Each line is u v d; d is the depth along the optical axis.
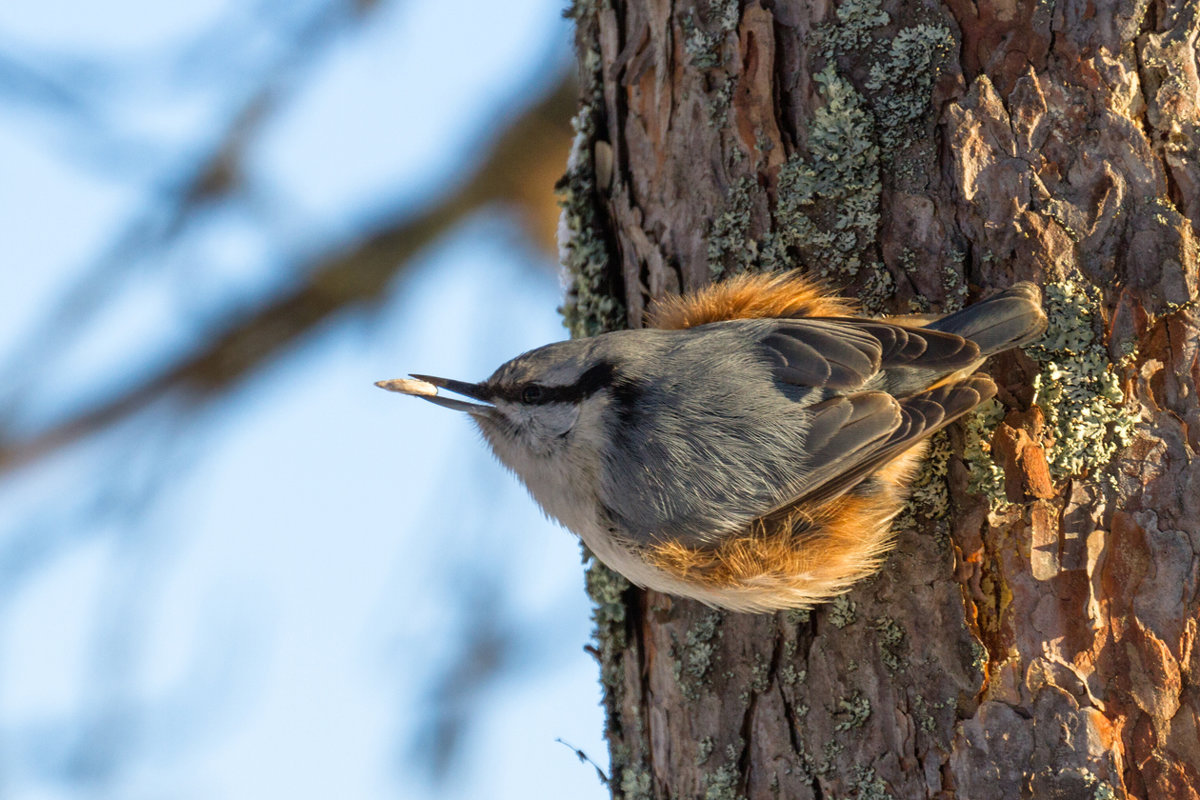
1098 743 3.96
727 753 3.99
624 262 4.03
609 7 4.02
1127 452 3.97
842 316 3.99
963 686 3.97
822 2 3.99
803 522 3.98
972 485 3.98
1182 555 3.96
